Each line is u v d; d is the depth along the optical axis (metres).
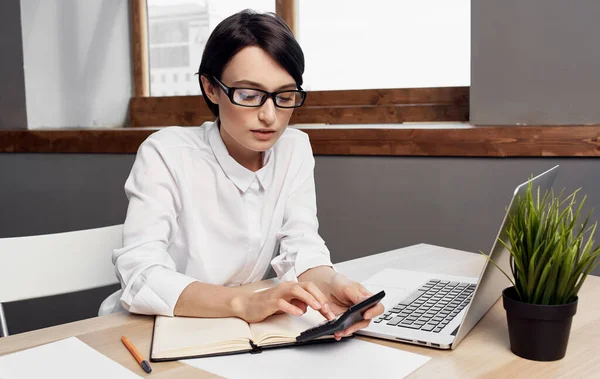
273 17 1.10
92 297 2.62
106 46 2.75
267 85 1.06
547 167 1.77
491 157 1.84
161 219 1.17
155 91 2.82
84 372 0.77
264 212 1.34
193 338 0.86
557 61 1.75
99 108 2.75
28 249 1.26
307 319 0.94
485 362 0.80
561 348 0.81
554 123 1.77
